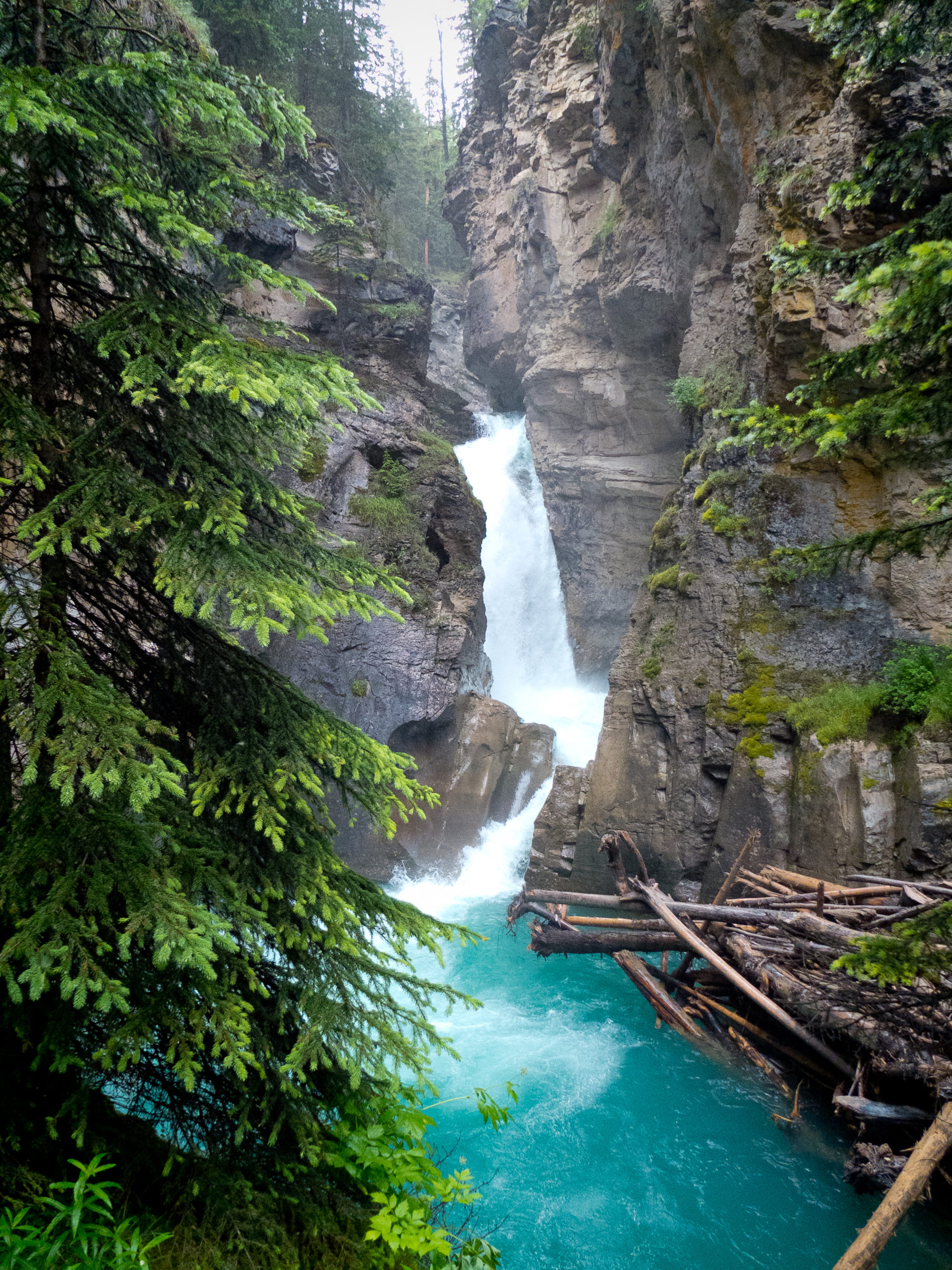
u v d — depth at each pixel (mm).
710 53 18484
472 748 19219
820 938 8578
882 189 14148
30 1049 3471
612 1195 7277
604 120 27828
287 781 3984
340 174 26781
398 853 17234
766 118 17625
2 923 3211
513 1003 11391
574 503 33812
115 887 3254
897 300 4543
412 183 54750
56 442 3766
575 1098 8820
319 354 3721
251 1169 3775
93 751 3008
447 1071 9414
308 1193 3838
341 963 4133
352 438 20578
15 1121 3273
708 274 22266
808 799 13172
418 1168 4055
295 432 4484
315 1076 4211
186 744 4371
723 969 8914
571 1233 6793
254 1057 3266
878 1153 7078
